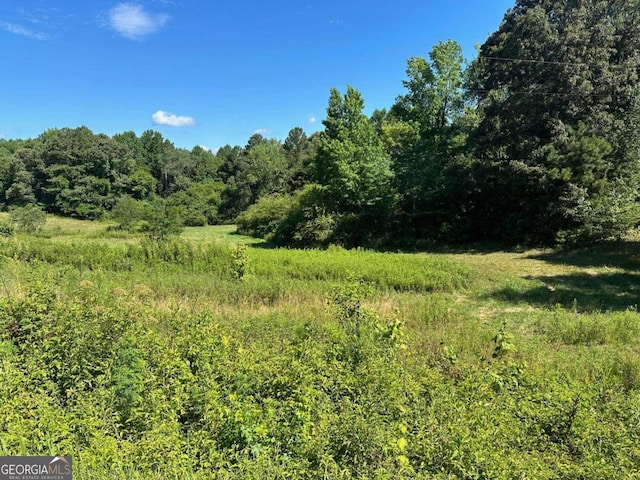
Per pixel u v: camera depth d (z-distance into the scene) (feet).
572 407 15.60
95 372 17.75
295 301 37.06
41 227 120.37
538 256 65.10
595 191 66.13
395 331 22.49
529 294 41.19
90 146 196.34
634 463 12.88
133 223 126.00
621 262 57.00
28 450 11.76
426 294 41.78
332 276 48.21
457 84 98.63
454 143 93.66
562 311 34.37
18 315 21.34
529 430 15.12
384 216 87.71
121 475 10.98
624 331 27.50
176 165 250.16
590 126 67.36
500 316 34.71
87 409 13.99
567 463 12.96
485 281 46.75
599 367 21.68
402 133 106.83
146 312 26.40
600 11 69.31
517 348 24.97
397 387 16.56
